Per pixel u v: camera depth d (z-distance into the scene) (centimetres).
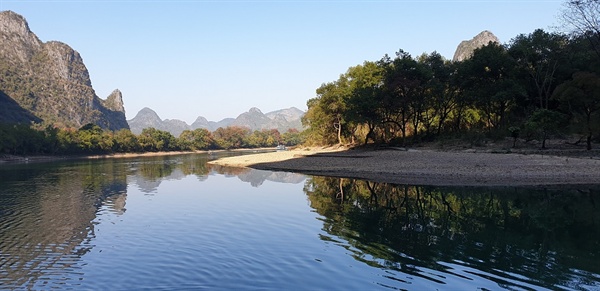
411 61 7112
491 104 6925
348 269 1317
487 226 1958
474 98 6719
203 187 3878
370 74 8269
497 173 3862
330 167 5594
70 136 14288
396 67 7238
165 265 1404
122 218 2323
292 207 2584
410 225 1992
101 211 2573
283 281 1214
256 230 1919
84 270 1382
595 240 1683
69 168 7294
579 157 4397
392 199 2861
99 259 1508
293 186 3844
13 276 1336
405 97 7062
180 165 8056
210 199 3016
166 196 3238
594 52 6112
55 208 2714
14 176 5453
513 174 3762
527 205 2531
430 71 7144
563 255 1470
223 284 1202
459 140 6544
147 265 1412
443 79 7412
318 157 7562
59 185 4206
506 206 2508
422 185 3556
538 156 4519
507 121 6950
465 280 1210
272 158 8325
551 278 1222
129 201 2992
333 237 1758
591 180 3388
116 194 3412
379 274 1267
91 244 1741
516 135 5375
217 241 1717
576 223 2017
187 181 4544
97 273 1346
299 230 1903
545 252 1508
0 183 4459
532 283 1176
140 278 1282
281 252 1525
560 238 1722
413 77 7088
